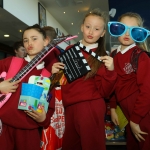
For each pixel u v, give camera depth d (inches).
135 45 57.4
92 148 48.3
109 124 78.8
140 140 52.1
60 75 53.1
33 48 51.2
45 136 54.9
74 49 51.9
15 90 47.1
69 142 52.9
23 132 47.9
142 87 50.1
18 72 48.1
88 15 53.6
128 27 56.1
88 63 51.2
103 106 51.3
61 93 54.3
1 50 230.5
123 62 55.7
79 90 50.5
